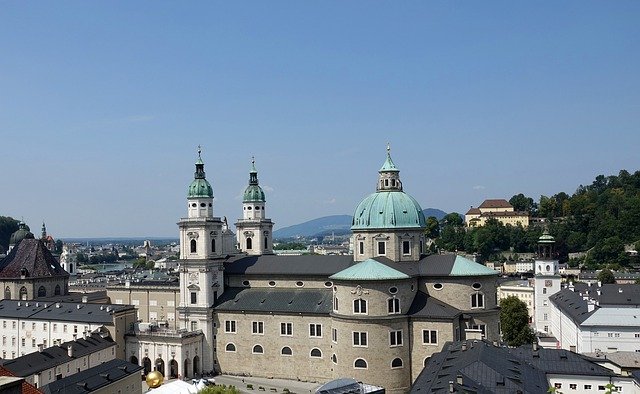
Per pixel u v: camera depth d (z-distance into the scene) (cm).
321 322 16338
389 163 17138
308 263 17738
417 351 14925
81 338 16462
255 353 17125
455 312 15062
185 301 17925
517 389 8944
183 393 11888
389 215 16525
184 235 17888
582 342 17712
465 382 8869
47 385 12444
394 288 14925
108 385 13250
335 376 15250
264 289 17888
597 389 10800
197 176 18062
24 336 18712
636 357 13538
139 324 18038
